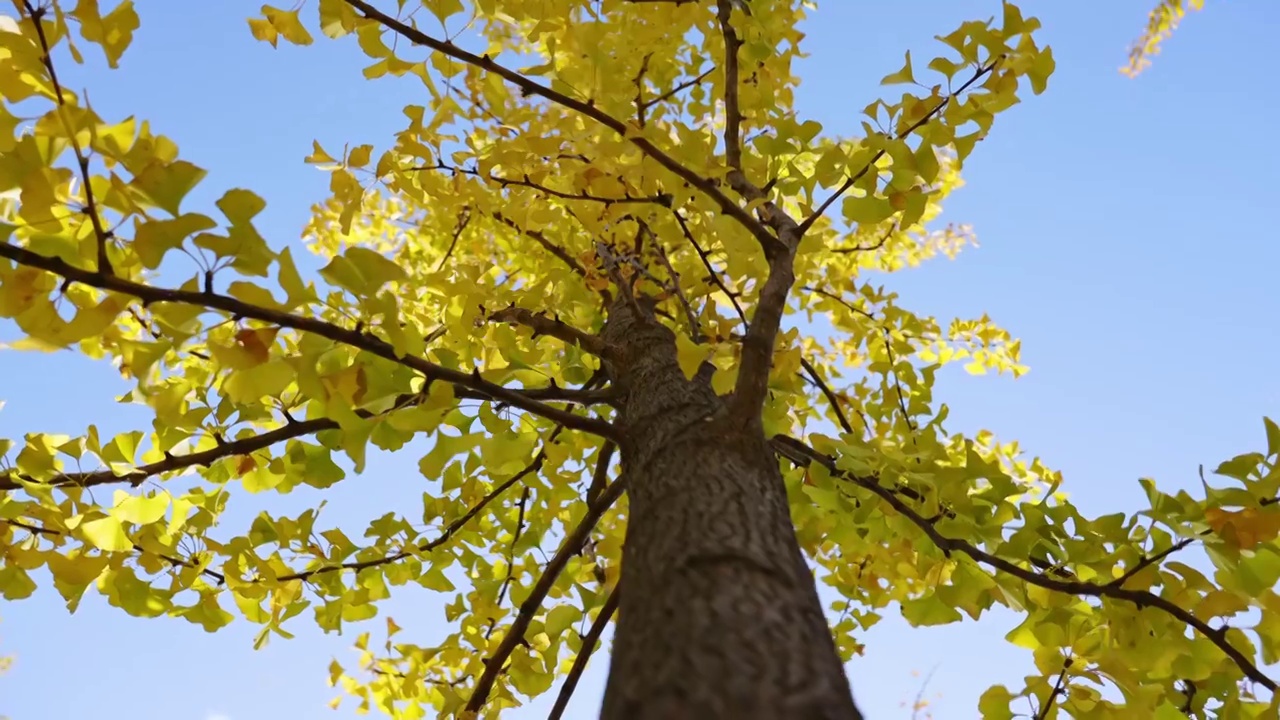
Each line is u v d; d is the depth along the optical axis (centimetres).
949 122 134
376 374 121
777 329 123
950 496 152
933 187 256
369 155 157
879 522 178
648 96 199
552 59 149
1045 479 235
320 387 114
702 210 149
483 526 205
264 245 96
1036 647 159
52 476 137
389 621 194
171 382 129
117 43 97
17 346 99
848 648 212
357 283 102
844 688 78
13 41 93
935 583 171
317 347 112
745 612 84
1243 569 129
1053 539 146
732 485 107
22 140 91
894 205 141
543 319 171
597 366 201
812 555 207
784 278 129
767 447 120
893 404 202
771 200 161
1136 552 139
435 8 137
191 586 155
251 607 171
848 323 239
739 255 138
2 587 147
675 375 151
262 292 102
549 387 153
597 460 205
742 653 78
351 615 182
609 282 194
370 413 143
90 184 92
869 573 214
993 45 131
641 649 83
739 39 170
